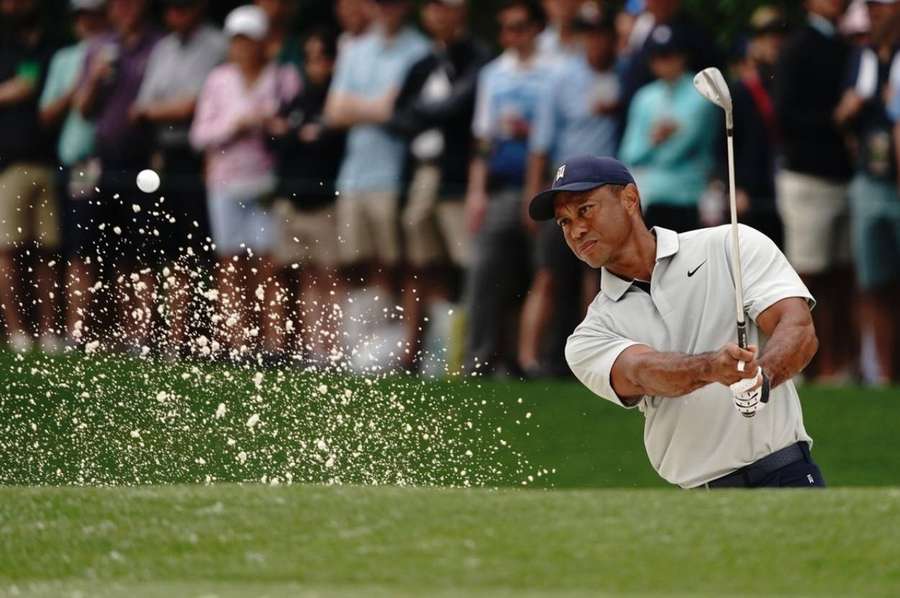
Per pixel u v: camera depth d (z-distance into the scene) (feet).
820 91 110.63
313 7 125.18
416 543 48.44
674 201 109.19
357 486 55.01
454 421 92.79
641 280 58.90
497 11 146.82
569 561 46.88
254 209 114.32
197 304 98.37
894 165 110.42
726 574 45.96
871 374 112.57
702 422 57.62
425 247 113.39
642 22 113.29
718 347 57.98
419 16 143.02
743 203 111.86
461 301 113.19
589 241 58.13
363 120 114.42
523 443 92.17
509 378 111.34
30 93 120.57
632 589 45.21
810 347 55.98
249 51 116.57
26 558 48.60
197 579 46.91
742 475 57.77
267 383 88.58
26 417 85.61
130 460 79.66
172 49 120.16
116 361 93.76
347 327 112.06
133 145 120.26
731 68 118.62
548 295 110.83
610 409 99.96
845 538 47.57
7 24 122.72
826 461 94.27
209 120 116.88
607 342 58.44
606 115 110.22
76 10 122.83
